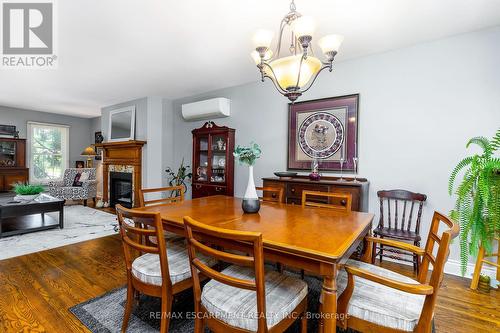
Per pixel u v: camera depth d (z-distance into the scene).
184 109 4.48
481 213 1.95
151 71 3.44
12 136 5.90
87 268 2.47
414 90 2.61
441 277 1.02
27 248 2.97
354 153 2.96
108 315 1.73
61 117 6.80
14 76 3.66
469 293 2.08
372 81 2.85
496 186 1.87
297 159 3.38
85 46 2.69
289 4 1.93
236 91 4.06
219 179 4.14
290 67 1.65
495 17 2.11
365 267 1.56
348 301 1.18
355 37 2.45
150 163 4.81
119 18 2.15
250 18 2.14
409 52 2.63
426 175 2.56
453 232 1.06
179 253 1.72
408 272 2.46
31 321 1.66
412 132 2.63
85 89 4.34
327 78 3.14
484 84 2.29
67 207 5.46
